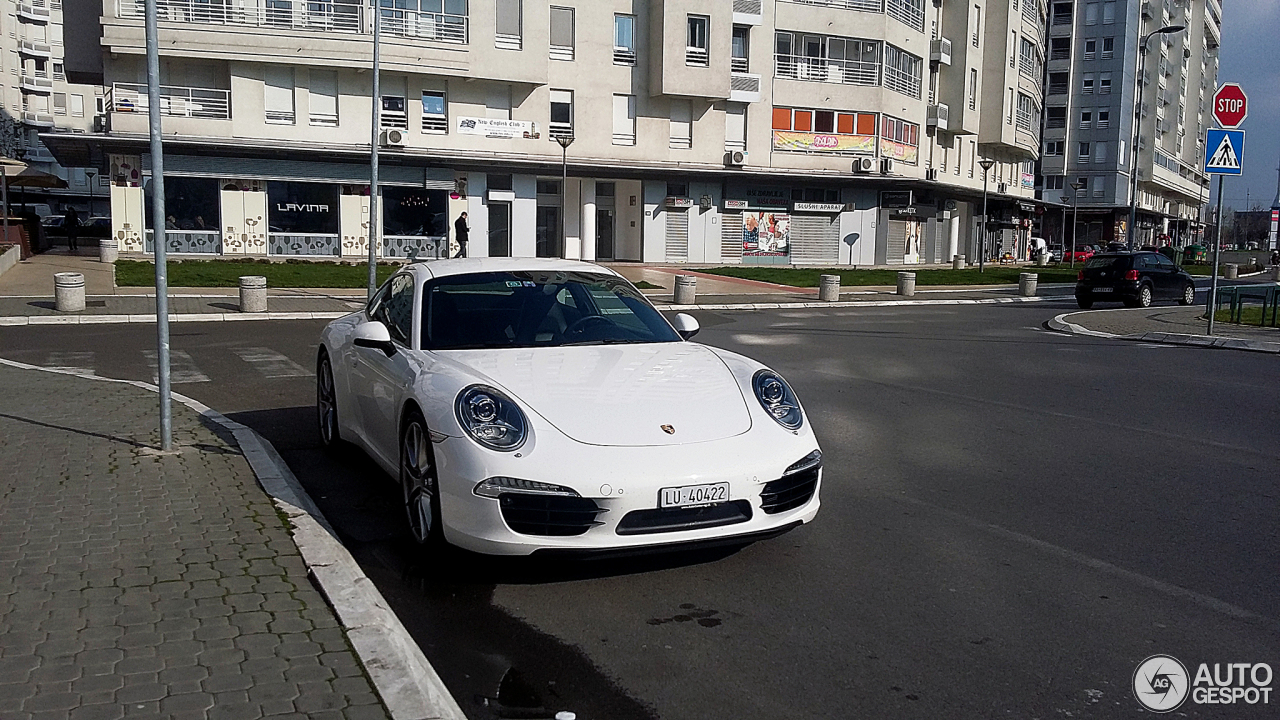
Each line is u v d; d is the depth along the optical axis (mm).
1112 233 77938
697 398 4668
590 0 35125
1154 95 83812
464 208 33781
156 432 7062
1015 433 8016
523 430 4258
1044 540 5156
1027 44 56438
